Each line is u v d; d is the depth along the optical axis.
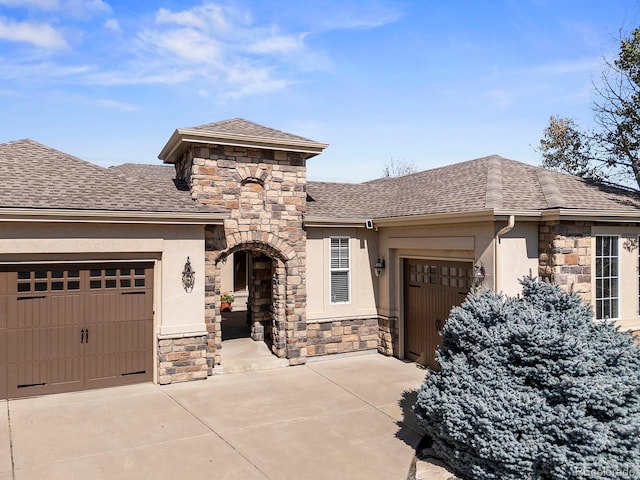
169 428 8.25
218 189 11.60
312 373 11.85
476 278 9.94
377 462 7.08
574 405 5.84
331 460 7.13
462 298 11.20
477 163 13.98
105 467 6.79
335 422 8.65
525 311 7.18
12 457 7.04
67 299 9.96
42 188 9.88
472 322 7.43
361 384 10.96
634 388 6.10
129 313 10.53
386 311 13.66
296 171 12.64
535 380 6.54
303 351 12.70
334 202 14.45
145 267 10.67
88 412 8.91
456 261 11.36
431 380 7.45
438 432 6.88
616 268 10.62
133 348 10.59
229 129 12.03
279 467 6.88
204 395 10.02
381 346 13.86
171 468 6.79
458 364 7.15
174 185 12.09
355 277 13.69
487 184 11.46
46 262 9.64
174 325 10.72
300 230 12.73
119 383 10.45
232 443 7.69
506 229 9.49
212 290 11.52
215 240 11.55
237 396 10.02
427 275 12.51
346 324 13.53
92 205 9.70
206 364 11.18
